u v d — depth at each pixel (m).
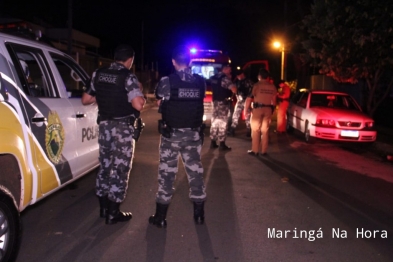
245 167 9.15
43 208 6.31
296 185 7.84
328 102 13.21
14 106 4.54
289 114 14.62
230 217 6.09
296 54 26.12
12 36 5.07
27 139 4.70
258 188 7.57
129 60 5.48
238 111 13.28
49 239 5.22
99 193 5.84
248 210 6.40
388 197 7.29
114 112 5.38
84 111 6.16
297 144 12.43
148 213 6.16
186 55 5.31
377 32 11.19
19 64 4.92
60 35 24.69
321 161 10.10
